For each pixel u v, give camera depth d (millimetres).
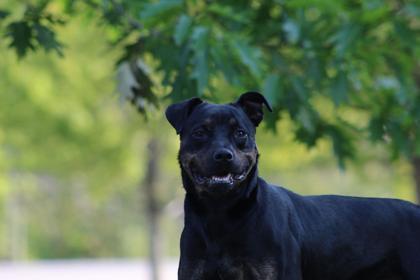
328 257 9695
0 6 18359
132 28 13320
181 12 12500
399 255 10000
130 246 60344
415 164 19484
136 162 29172
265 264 9008
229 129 8938
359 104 14195
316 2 12500
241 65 12859
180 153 9133
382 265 9984
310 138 13758
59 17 13594
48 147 28266
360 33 12500
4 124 27531
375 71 15219
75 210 57281
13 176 40562
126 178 30016
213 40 11977
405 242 10016
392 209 10148
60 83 26797
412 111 13570
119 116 27766
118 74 13109
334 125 13688
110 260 56500
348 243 9797
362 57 13297
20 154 32156
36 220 58094
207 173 8758
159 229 31922
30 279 34156
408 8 12523
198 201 9094
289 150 24750
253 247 9008
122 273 37469
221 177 8742
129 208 60031
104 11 13344
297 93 13031
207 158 8750
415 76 17359
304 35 13250
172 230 64500
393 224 10047
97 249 59469
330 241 9703
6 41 24484
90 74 26641
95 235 59031
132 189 50719
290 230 9359
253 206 9023
